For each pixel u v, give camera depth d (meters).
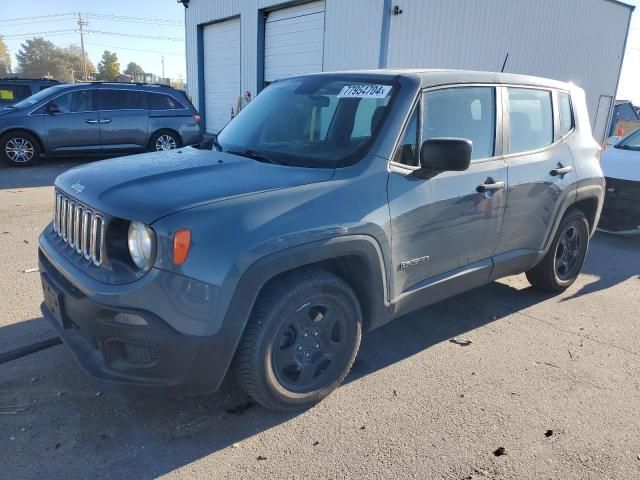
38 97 11.75
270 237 2.61
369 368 3.57
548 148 4.41
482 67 16.31
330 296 2.95
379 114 3.28
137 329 2.45
